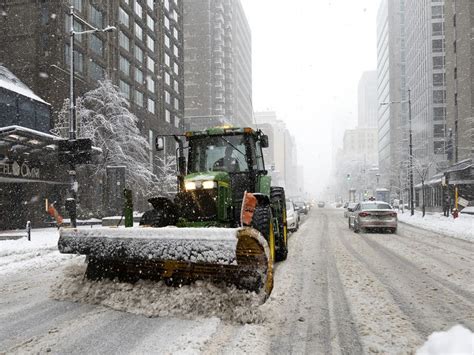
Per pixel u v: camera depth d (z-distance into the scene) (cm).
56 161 2536
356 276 756
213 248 456
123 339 420
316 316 502
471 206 3634
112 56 4409
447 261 940
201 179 688
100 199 3412
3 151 2128
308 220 3048
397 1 10162
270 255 484
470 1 4628
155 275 536
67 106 3012
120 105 3431
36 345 412
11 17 3212
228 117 12306
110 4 4441
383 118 11156
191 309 484
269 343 411
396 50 9969
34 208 2561
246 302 469
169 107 6650
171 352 382
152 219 691
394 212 1767
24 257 1049
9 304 578
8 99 2361
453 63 5041
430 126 6588
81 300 568
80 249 549
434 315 503
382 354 381
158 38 6194
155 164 5662
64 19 3434
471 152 4341
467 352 324
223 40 12331
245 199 508
